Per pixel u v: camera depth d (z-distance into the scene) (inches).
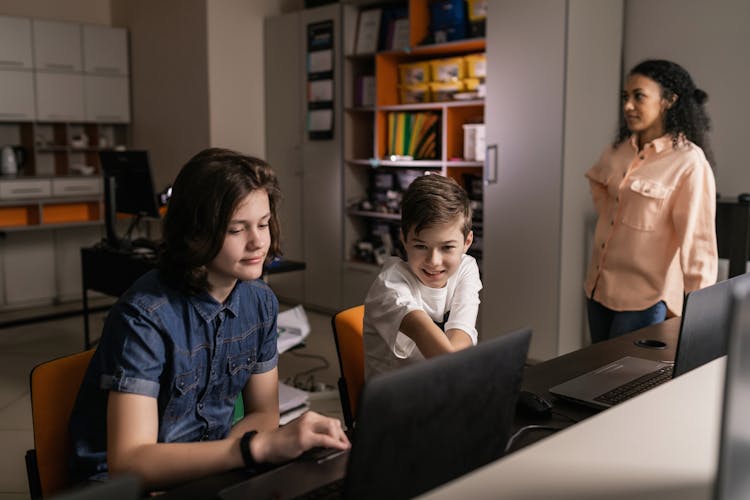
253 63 228.7
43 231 230.4
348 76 207.5
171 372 50.8
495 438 41.9
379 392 33.3
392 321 62.6
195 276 49.9
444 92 186.2
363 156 213.8
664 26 157.1
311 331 197.0
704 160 102.4
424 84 189.5
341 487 43.8
